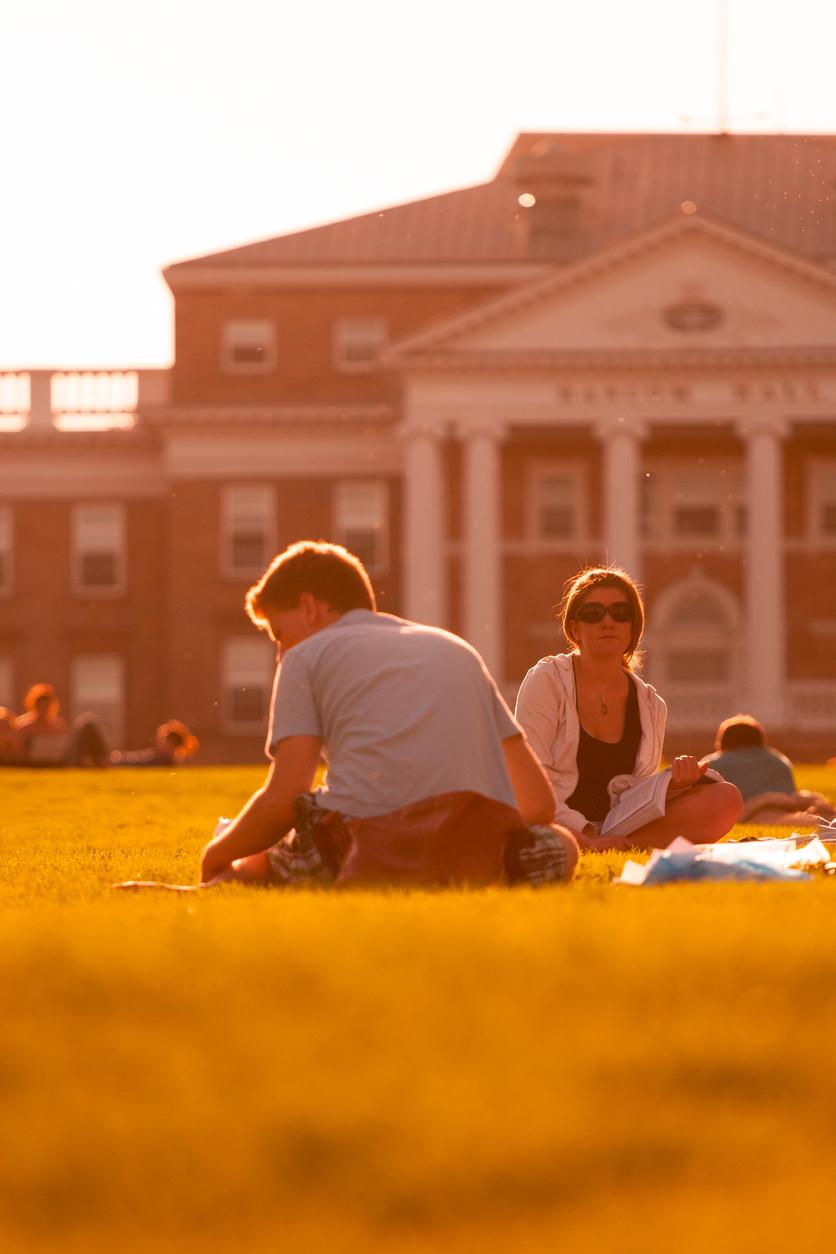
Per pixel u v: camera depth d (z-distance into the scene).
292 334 92.25
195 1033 4.02
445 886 8.27
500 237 94.25
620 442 81.81
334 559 9.12
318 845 8.55
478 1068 3.60
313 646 8.77
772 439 81.94
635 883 8.42
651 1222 2.60
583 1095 3.37
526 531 86.94
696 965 4.73
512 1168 2.87
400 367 82.06
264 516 89.69
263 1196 2.77
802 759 78.69
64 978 4.72
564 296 82.19
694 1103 3.34
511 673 86.69
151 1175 2.88
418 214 95.62
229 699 89.50
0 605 92.69
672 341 81.94
